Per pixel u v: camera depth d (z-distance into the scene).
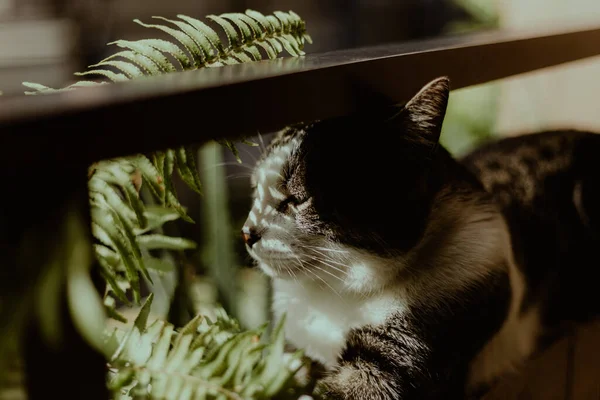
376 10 1.50
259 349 0.34
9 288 0.25
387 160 0.44
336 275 0.47
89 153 0.25
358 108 0.35
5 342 0.26
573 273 0.59
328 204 0.45
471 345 0.48
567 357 0.56
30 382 0.27
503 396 0.50
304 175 0.44
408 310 0.47
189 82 0.29
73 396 0.28
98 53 1.07
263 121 0.31
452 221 0.48
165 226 0.48
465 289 0.48
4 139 0.22
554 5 0.75
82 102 0.24
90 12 1.05
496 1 1.02
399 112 0.43
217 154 0.50
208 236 0.52
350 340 0.48
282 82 0.31
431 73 0.38
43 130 0.23
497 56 0.42
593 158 0.60
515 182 0.58
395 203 0.45
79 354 0.27
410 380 0.47
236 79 0.30
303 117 0.33
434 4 1.50
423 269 0.47
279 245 0.46
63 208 0.25
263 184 0.46
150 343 0.33
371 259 0.46
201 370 0.32
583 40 0.50
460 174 0.50
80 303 0.26
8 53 1.00
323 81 0.33
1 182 0.23
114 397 0.32
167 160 0.36
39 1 1.03
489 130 0.93
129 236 0.34
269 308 0.54
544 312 0.57
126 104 0.25
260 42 0.41
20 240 0.24
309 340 0.49
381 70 0.35
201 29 0.39
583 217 0.59
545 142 0.62
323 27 1.47
